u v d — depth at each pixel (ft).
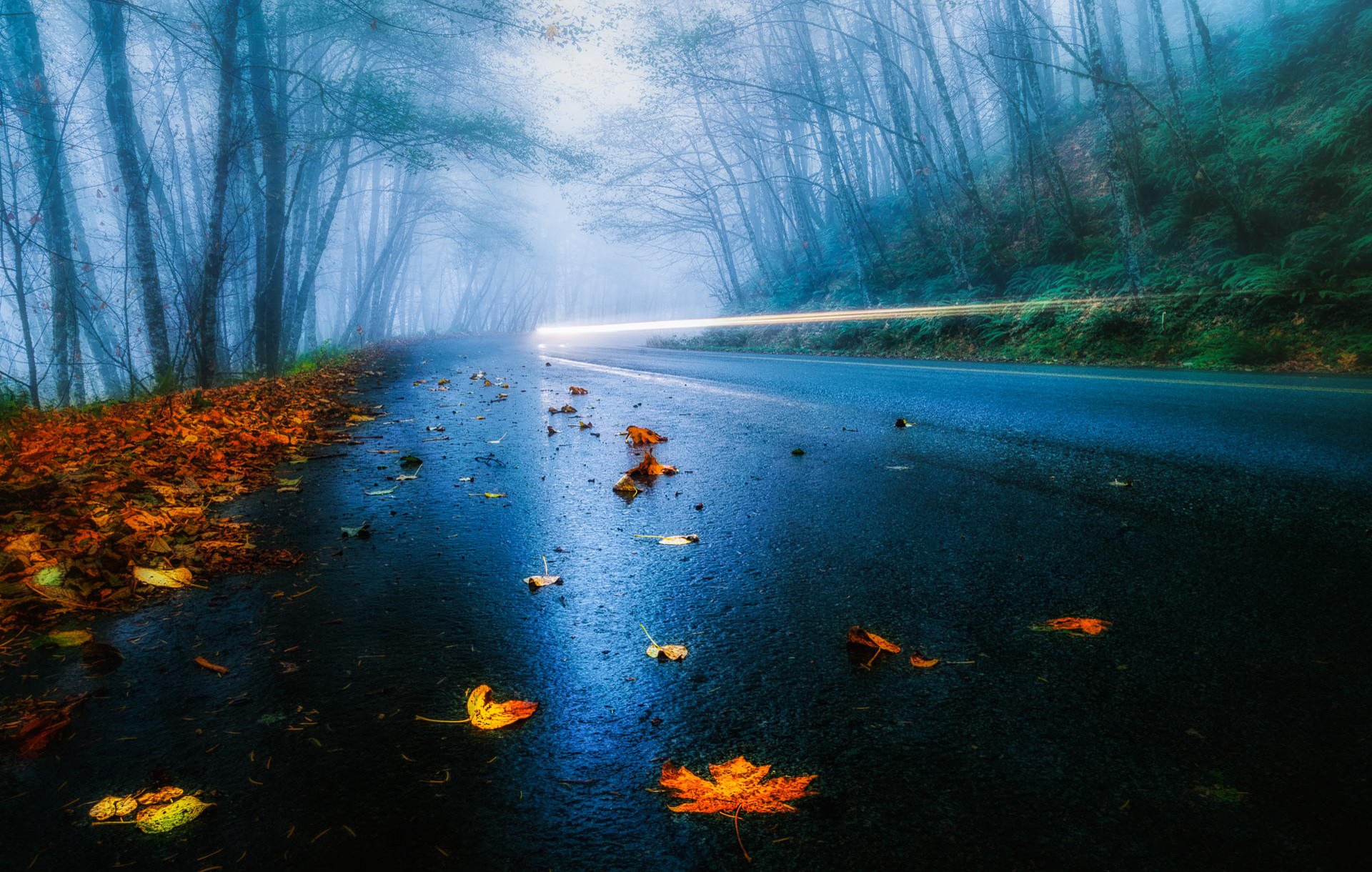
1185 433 16.14
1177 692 5.73
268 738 5.50
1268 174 38.50
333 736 5.52
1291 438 15.03
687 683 6.23
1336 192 35.47
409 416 24.43
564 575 9.05
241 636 7.43
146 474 14.44
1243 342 29.53
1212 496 11.23
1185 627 6.85
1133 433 16.46
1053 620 7.15
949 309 47.60
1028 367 33.76
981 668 6.29
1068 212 48.57
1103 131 39.47
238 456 16.83
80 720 5.84
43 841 4.37
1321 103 40.70
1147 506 10.89
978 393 24.64
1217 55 54.29
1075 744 5.11
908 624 7.24
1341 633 6.52
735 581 8.62
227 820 4.55
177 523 11.05
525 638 7.23
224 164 41.93
